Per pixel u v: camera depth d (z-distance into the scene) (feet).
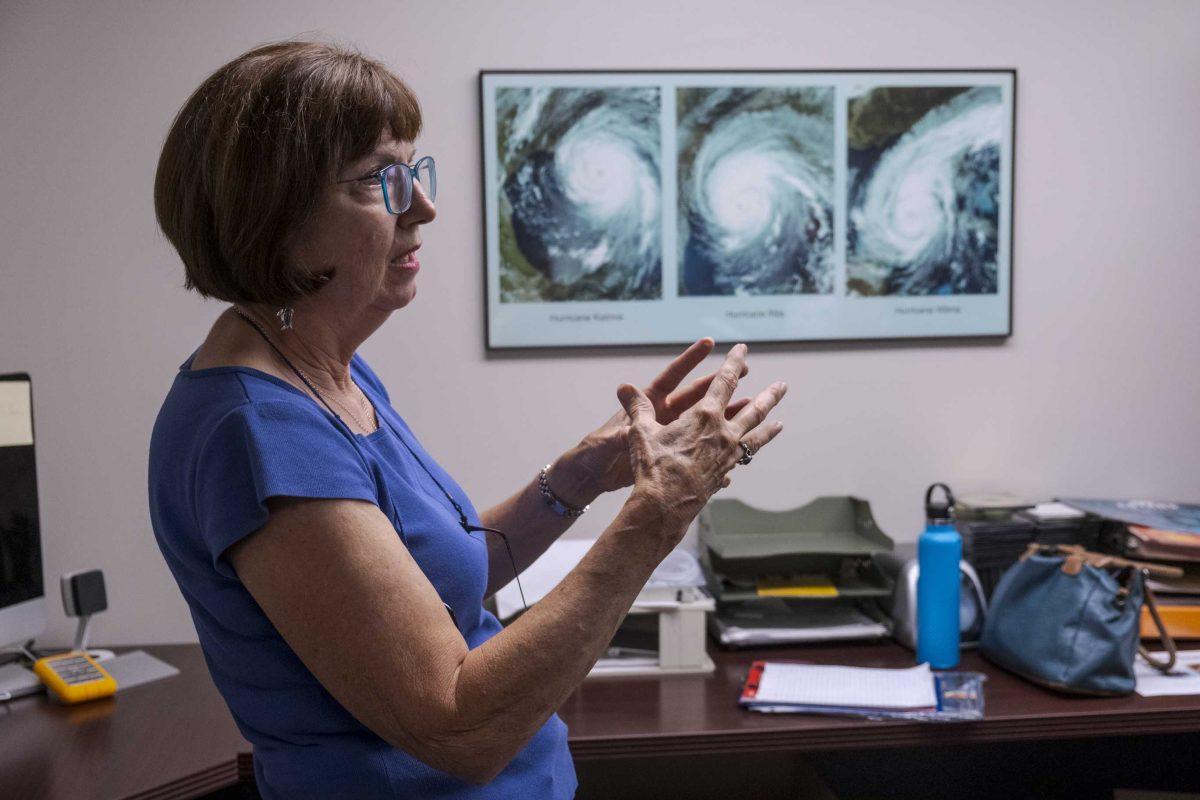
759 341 6.71
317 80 2.71
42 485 6.29
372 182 2.82
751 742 4.94
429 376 6.57
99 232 6.25
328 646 2.58
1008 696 5.29
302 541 2.57
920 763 7.16
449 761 2.62
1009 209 6.81
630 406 3.08
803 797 6.79
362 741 2.88
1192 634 5.99
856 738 4.99
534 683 2.63
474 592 3.17
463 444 6.61
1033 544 6.23
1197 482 7.13
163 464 2.83
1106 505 6.66
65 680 5.27
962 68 6.75
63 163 6.20
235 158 2.64
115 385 6.32
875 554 6.43
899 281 6.77
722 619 6.20
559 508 4.03
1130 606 5.30
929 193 6.75
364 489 2.69
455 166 6.48
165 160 2.81
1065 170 6.89
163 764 4.48
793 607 6.44
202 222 2.75
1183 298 7.04
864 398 6.86
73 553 6.34
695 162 6.59
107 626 6.40
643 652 5.82
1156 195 6.97
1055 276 6.95
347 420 3.07
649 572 2.82
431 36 6.40
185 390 2.84
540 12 6.46
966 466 6.96
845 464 6.88
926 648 5.73
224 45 6.26
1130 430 7.06
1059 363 6.99
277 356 2.92
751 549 6.15
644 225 6.57
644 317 6.63
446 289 6.54
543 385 6.64
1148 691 5.32
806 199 6.67
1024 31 6.79
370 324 3.12
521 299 6.54
